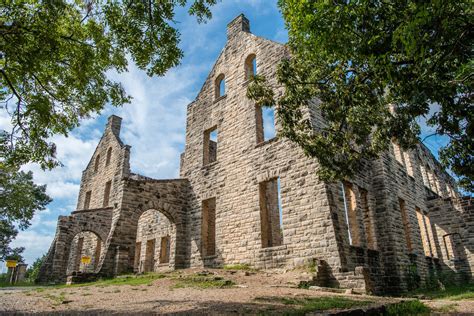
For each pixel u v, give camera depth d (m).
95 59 10.32
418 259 18.19
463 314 7.91
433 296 13.91
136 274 15.89
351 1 7.32
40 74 10.04
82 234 30.94
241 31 21.70
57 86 10.50
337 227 13.65
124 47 10.20
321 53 9.19
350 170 11.94
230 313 6.48
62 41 9.47
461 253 22.47
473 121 8.31
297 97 11.24
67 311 7.06
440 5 5.69
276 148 16.92
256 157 17.83
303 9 8.21
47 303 8.51
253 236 16.58
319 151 11.72
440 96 7.32
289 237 14.95
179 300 8.41
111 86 11.20
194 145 22.58
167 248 24.33
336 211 14.08
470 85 7.75
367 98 10.48
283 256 14.93
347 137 11.91
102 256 17.48
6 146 9.89
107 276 16.86
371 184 17.52
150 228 25.77
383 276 15.55
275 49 18.77
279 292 9.79
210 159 24.73
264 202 17.17
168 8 9.83
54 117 10.52
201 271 14.73
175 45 10.34
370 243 16.17
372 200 17.14
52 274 24.02
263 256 15.77
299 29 8.51
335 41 7.91
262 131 18.86
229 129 20.19
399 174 19.89
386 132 10.84
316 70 10.84
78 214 26.14
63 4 8.52
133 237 18.67
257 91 11.84
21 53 8.44
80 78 10.12
